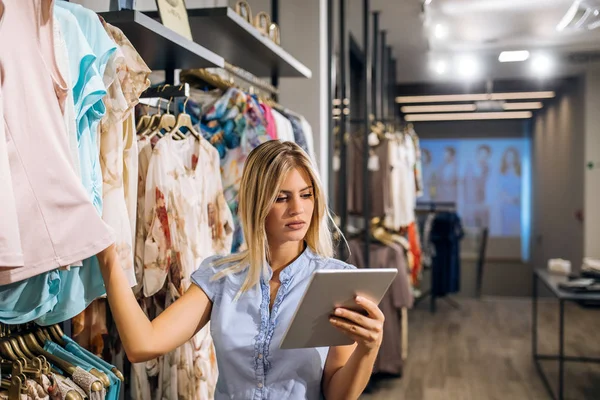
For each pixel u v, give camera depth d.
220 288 1.53
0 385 1.28
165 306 1.96
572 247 8.23
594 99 7.41
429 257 7.37
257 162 1.48
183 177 1.97
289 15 4.06
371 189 4.79
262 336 1.46
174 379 1.93
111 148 1.50
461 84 8.40
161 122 2.02
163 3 1.93
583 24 4.68
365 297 1.33
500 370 5.06
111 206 1.50
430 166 10.64
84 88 1.30
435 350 5.73
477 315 7.45
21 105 1.13
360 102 7.09
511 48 6.14
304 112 4.03
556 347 5.80
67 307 1.36
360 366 1.39
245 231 1.50
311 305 1.28
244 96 2.41
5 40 1.12
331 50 4.08
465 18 5.00
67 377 1.38
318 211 1.54
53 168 1.16
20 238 1.13
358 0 4.93
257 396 1.45
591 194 7.57
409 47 6.45
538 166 9.88
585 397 4.36
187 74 2.45
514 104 9.52
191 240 1.96
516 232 10.49
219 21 2.24
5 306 1.22
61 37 1.25
